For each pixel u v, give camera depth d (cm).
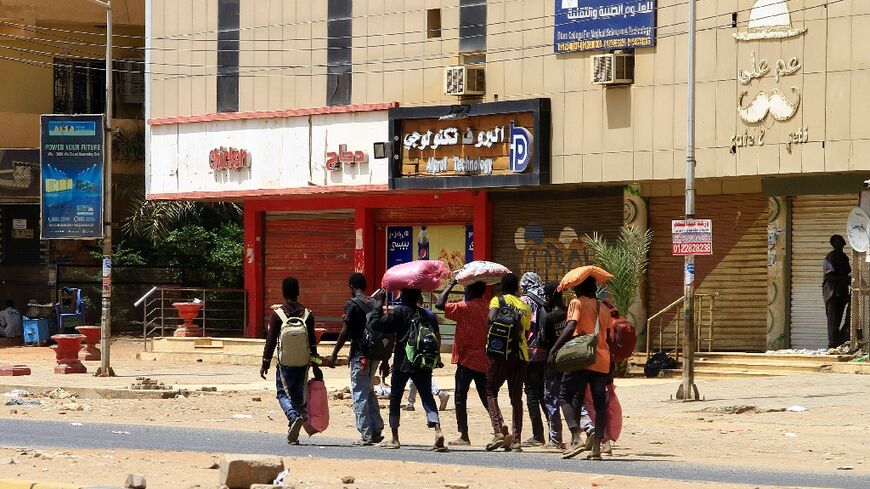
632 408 2517
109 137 3412
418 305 1942
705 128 3200
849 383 2755
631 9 3300
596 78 3319
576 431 1752
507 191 3747
